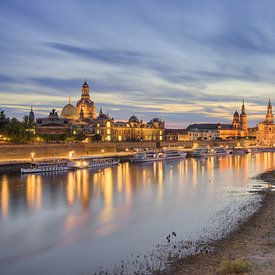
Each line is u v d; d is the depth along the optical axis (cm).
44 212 7125
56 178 12594
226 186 10531
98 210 7288
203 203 7894
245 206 7400
